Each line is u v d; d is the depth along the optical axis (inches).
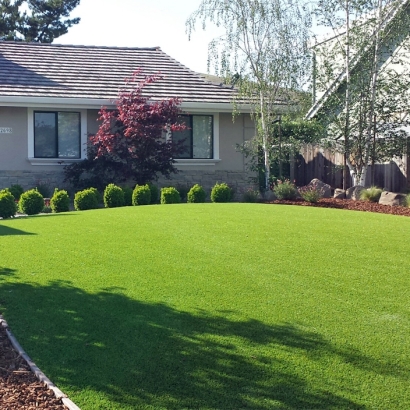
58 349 200.1
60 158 720.3
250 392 171.9
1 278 273.6
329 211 480.4
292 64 676.7
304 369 184.2
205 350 196.9
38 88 708.7
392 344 200.1
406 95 650.2
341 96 676.7
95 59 818.8
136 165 683.4
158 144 679.7
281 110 708.0
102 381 178.9
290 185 636.1
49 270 285.6
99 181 688.4
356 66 654.5
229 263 293.1
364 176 672.4
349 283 261.1
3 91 687.7
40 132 714.8
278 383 176.4
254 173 768.9
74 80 746.8
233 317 223.0
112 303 239.0
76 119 727.7
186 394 171.3
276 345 199.8
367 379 178.5
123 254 313.7
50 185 711.7
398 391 172.2
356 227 386.6
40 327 217.9
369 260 297.3
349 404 165.8
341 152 689.0
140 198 587.5
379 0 633.6
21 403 166.2
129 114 669.9
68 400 167.5
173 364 188.1
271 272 277.4
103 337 208.1
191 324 217.0
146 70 807.7
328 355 192.7
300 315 224.8
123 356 193.9
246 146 738.8
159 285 260.1
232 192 660.1
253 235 358.0
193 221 412.5
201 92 763.4
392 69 658.8
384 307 232.2
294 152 732.0
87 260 302.5
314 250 317.7
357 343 201.0
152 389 174.1
